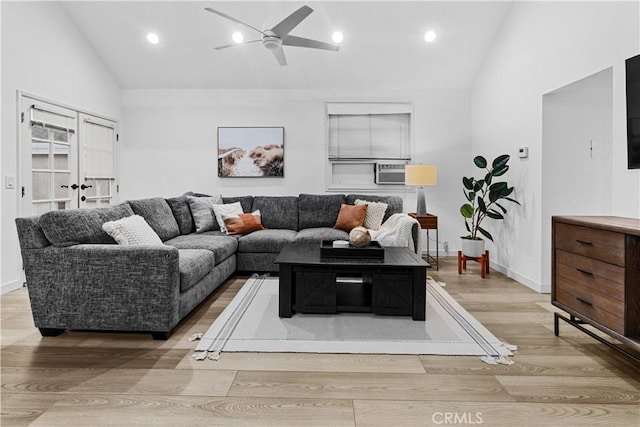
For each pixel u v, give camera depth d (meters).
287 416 1.50
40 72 3.67
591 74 2.70
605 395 1.66
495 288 3.44
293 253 2.93
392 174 4.96
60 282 2.25
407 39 4.21
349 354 2.07
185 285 2.45
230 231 4.05
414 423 1.46
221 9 3.87
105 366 1.92
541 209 3.30
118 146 5.02
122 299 2.23
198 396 1.64
